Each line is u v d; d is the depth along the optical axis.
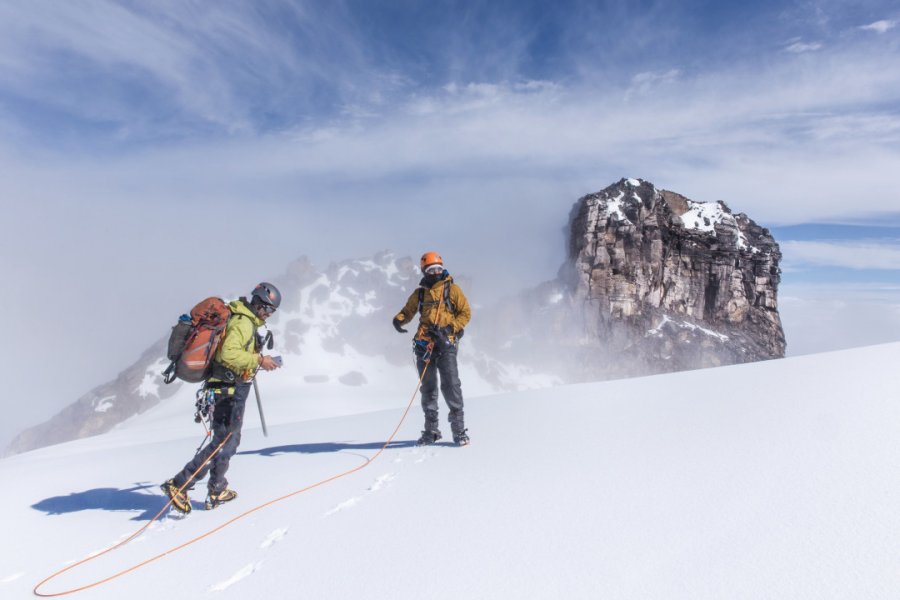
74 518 5.99
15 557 4.87
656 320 192.50
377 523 4.77
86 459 12.16
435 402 8.16
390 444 8.49
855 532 3.40
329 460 7.70
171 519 5.70
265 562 4.21
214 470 5.95
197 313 5.98
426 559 3.88
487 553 3.84
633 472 5.21
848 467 4.50
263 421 6.06
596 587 3.18
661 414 7.62
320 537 4.62
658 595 3.01
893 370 7.93
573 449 6.41
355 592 3.52
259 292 6.14
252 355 5.93
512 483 5.40
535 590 3.23
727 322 196.75
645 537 3.76
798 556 3.22
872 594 2.76
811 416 6.15
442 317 7.90
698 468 5.04
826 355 11.10
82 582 4.23
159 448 12.54
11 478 9.38
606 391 10.87
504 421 9.02
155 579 4.16
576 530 4.03
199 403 5.92
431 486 5.70
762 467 4.82
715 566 3.24
